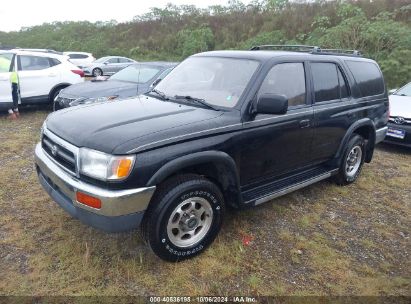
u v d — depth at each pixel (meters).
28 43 44.47
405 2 22.22
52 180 3.29
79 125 3.24
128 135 2.94
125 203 2.83
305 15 26.22
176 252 3.24
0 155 5.91
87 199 2.88
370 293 3.10
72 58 26.59
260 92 3.69
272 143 3.82
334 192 5.06
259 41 24.31
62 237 3.59
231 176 3.46
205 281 3.12
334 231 4.05
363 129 5.41
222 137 3.34
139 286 3.02
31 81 9.05
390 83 14.66
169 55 32.16
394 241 3.96
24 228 3.74
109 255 3.36
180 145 3.07
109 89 7.67
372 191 5.22
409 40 16.19
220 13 35.59
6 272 3.10
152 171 2.90
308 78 4.29
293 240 3.79
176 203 3.12
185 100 3.86
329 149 4.68
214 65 4.15
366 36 16.84
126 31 38.19
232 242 3.67
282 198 4.74
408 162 6.68
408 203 4.91
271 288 3.09
